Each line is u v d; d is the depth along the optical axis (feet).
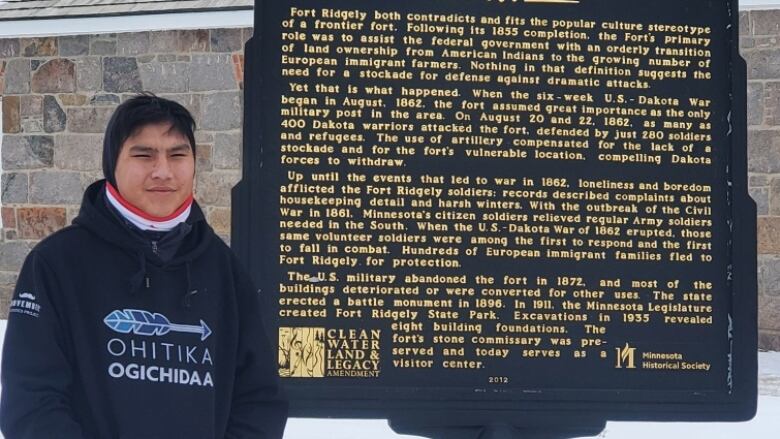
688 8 13.73
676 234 13.61
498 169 13.41
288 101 13.30
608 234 13.51
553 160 13.46
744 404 13.48
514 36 13.51
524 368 13.38
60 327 9.13
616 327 13.50
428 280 13.33
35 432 8.68
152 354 9.32
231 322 9.97
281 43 13.33
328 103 13.32
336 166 13.30
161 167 9.49
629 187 13.56
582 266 13.48
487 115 13.43
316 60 13.34
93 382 9.11
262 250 13.21
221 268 10.06
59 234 9.49
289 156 13.28
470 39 13.47
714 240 13.65
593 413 13.38
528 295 13.42
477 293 13.38
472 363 13.34
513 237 13.41
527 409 13.28
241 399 10.20
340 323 13.25
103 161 9.84
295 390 13.05
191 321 9.57
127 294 9.37
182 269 9.67
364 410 13.12
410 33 13.42
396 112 13.37
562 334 13.43
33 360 8.88
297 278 13.23
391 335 13.28
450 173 13.35
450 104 13.41
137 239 9.38
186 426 9.30
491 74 13.46
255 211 13.16
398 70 13.39
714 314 13.61
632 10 13.66
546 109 13.50
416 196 13.34
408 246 13.34
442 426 13.37
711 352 13.60
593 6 13.60
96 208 9.55
